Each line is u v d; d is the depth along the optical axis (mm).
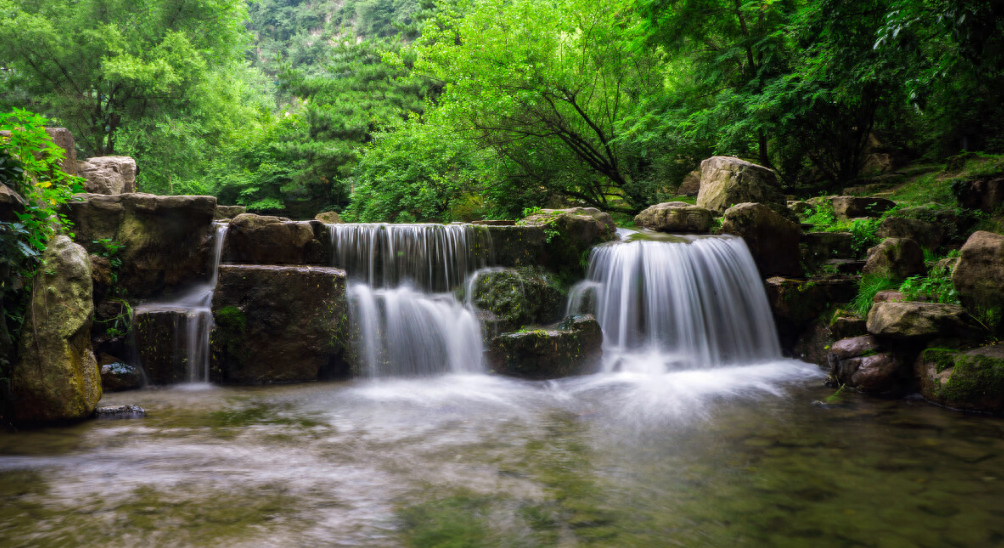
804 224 11117
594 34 16016
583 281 9336
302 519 3266
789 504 3535
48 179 6371
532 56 15633
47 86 24359
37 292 5383
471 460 4426
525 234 9102
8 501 3488
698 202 12055
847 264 9586
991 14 6309
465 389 7156
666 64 18672
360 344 7742
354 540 3002
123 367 6973
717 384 7328
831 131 16172
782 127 14781
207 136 28547
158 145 25234
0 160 5355
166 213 7977
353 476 4027
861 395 6570
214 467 4188
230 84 31766
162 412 5859
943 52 8109
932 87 8492
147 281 7945
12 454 4434
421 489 3787
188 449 4625
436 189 18062
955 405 5859
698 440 4965
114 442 4789
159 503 3480
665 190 18203
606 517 3340
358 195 21297
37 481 3844
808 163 18188
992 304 6254
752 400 6469
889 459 4379
